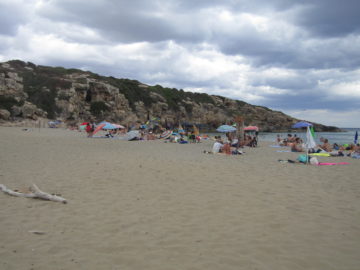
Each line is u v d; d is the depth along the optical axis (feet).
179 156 46.16
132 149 57.26
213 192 21.95
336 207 18.28
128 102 241.35
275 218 16.14
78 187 22.74
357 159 45.73
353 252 11.99
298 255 11.69
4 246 12.14
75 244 12.49
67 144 62.18
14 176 26.16
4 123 151.02
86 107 212.84
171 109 270.26
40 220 15.38
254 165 36.88
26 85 204.74
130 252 11.80
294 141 76.89
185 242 12.86
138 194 21.08
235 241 13.01
